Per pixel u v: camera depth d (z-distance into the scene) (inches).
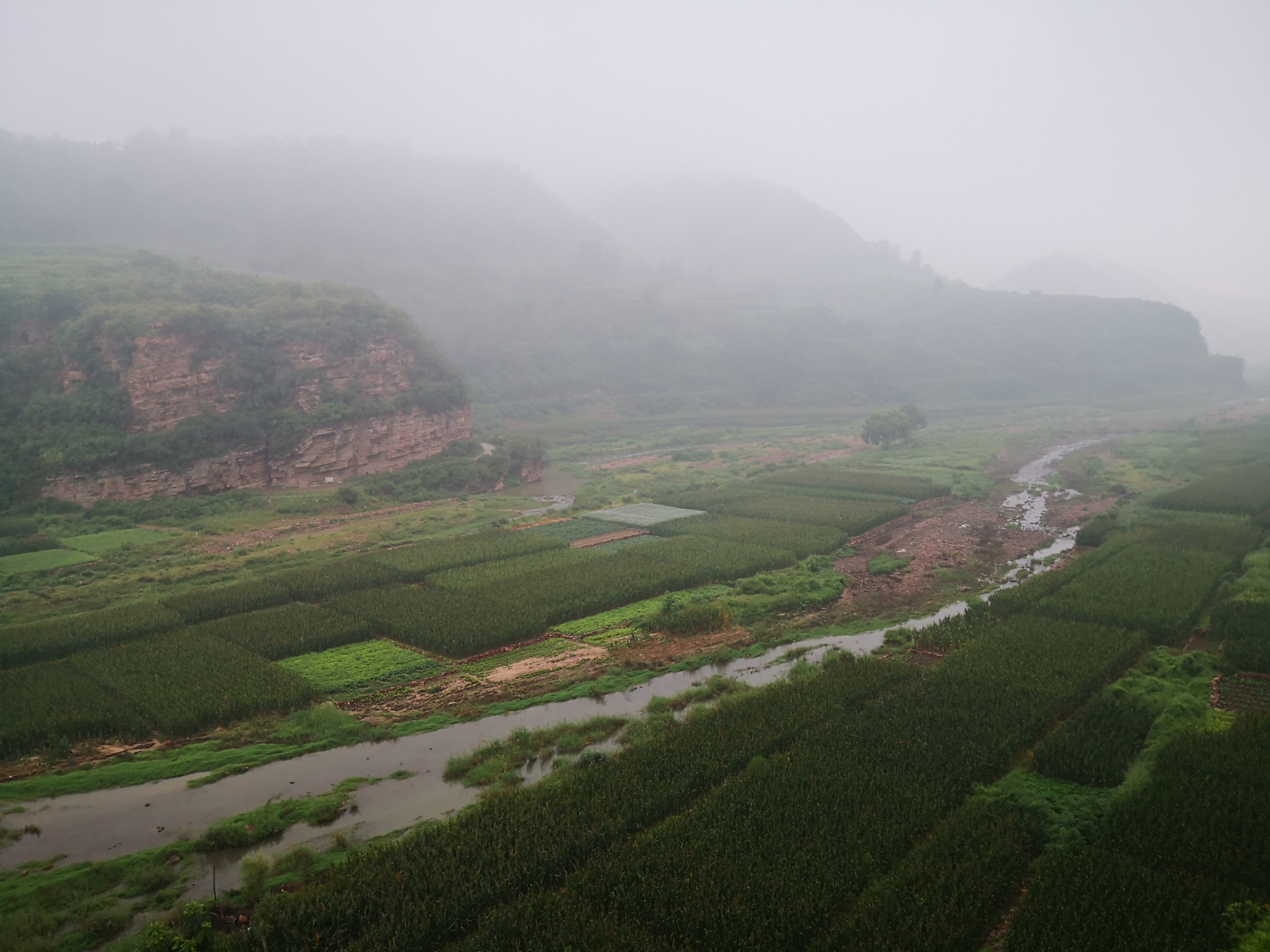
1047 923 1031.0
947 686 1784.0
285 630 2262.6
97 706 1786.4
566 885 1162.6
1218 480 4350.4
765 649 2231.8
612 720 1747.0
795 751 1509.6
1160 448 5880.9
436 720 1792.6
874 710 1674.5
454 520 3878.0
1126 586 2477.9
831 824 1261.1
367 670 2059.5
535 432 7372.1
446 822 1366.9
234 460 4084.6
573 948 1021.2
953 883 1111.6
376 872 1173.7
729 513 3880.4
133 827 1403.8
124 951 1068.5
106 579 2861.7
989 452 5969.5
